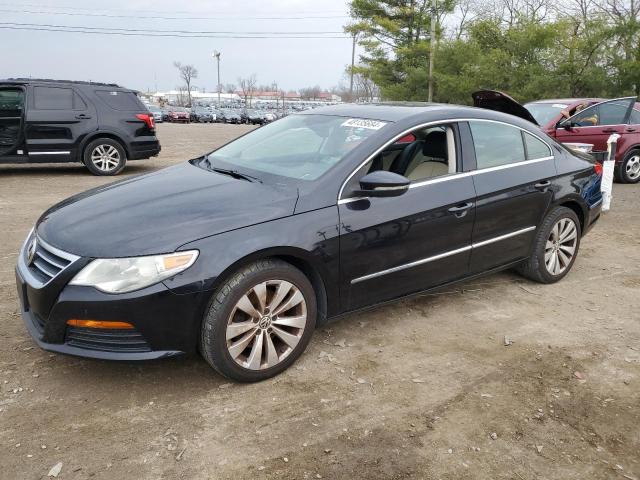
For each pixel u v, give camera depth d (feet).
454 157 12.89
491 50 82.28
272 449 8.48
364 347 11.78
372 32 108.47
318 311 11.12
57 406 9.37
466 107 13.83
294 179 11.19
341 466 8.16
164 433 8.77
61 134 32.83
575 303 14.62
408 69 100.27
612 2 91.25
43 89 32.45
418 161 12.53
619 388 10.52
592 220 16.71
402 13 105.09
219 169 12.53
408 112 12.73
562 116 31.65
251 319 9.93
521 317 13.60
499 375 10.82
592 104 32.63
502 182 13.48
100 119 33.76
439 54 93.61
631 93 73.10
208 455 8.30
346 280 11.05
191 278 9.18
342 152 11.61
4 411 9.18
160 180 12.07
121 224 9.70
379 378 10.57
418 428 9.09
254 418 9.22
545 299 14.82
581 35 77.82
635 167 34.42
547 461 8.44
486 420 9.37
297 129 13.52
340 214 10.73
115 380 10.20
